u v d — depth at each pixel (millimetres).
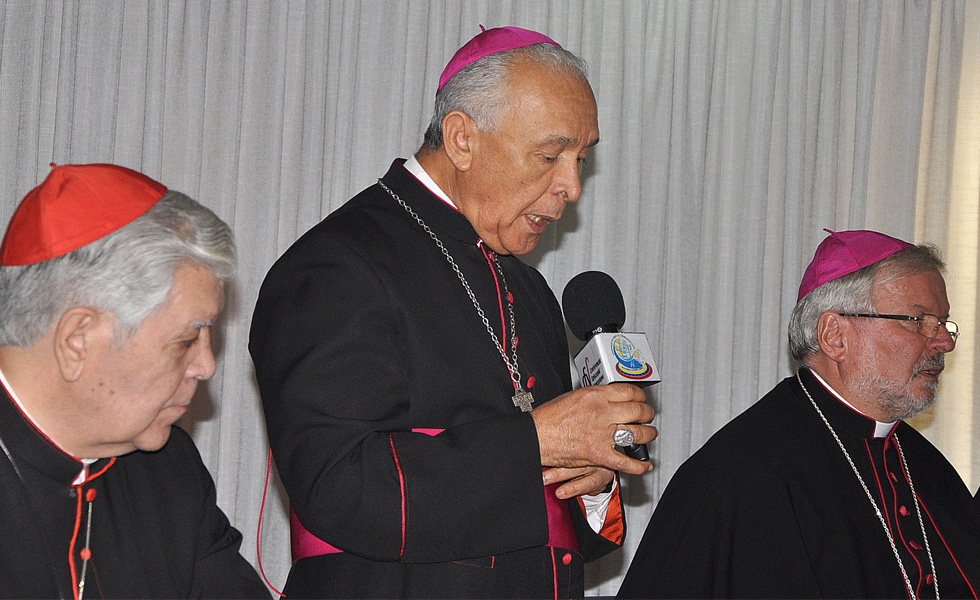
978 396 3730
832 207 3609
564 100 1834
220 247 1396
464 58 1950
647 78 3473
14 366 1354
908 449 2785
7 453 1363
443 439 1698
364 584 1760
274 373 1734
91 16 2994
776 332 3551
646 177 3449
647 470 1704
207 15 3096
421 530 1638
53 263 1305
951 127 3760
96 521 1475
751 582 2336
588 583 3338
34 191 1410
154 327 1322
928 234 3756
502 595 1786
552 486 1913
